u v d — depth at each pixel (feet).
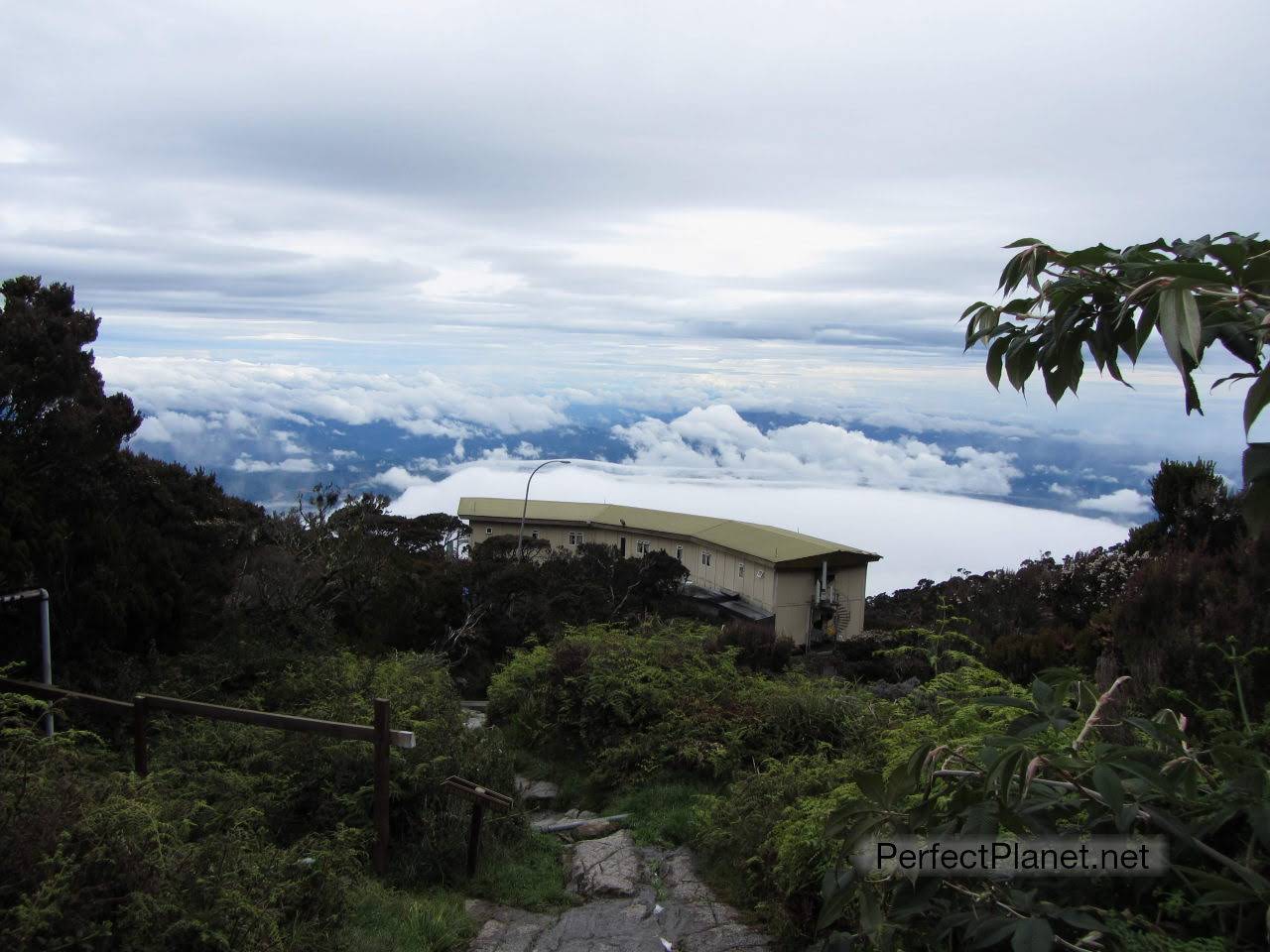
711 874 18.34
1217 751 6.80
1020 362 6.84
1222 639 13.64
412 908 15.71
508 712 32.17
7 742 13.02
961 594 45.44
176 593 33.86
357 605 55.62
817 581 106.32
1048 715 6.89
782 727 24.12
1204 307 5.65
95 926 9.74
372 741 18.04
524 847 20.13
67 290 39.06
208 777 19.34
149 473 39.50
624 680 27.37
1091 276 6.38
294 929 13.04
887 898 7.29
